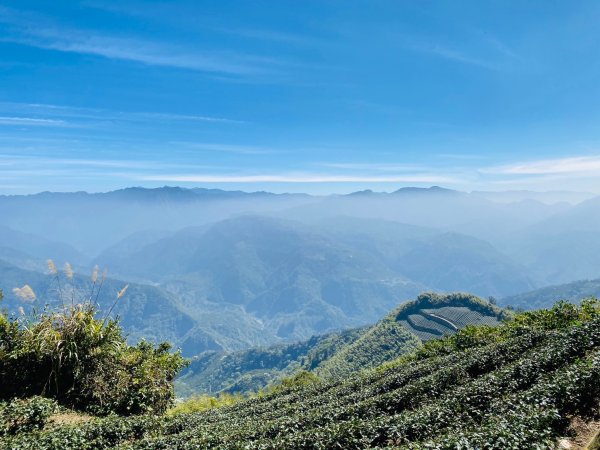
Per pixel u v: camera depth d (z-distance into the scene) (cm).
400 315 19075
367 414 1636
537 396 1245
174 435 1603
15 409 1677
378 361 13900
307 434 1318
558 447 1050
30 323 2067
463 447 947
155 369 2356
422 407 1519
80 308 2120
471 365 2014
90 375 2067
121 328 2323
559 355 1673
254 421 1892
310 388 2925
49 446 1406
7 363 1955
